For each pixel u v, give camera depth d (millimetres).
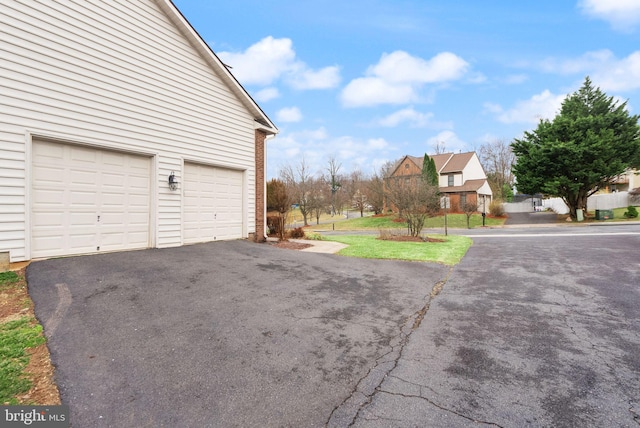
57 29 6273
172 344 3404
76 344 3309
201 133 9156
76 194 6633
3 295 4504
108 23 7086
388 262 8281
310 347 3482
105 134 6996
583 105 25781
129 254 6840
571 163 23906
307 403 2498
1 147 5559
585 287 5848
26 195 5828
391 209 35750
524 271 7262
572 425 2250
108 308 4188
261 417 2326
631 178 37594
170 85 8367
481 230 21641
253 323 4047
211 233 9492
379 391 2672
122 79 7320
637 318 4348
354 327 4070
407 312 4672
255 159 10938
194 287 5211
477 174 40688
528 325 4156
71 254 6512
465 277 6836
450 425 2238
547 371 3010
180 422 2262
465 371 3010
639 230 15695
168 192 8281
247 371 2957
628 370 3021
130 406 2426
